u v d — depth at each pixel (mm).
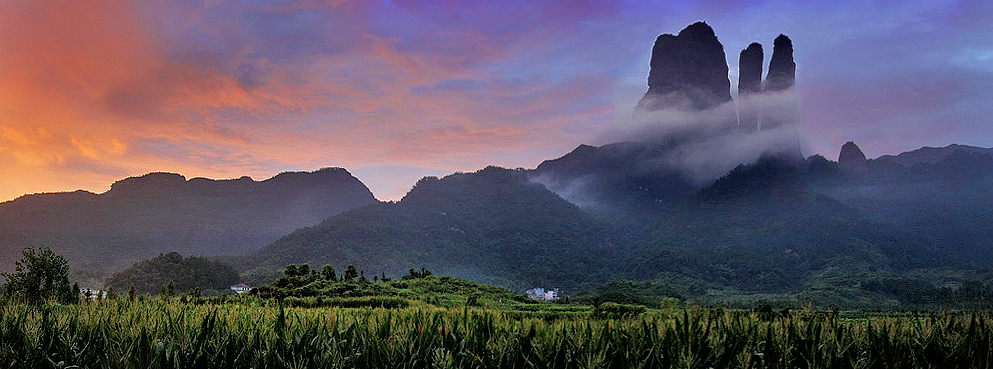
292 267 75438
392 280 80250
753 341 6785
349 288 62406
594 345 6410
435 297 61688
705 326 7152
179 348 6035
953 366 6500
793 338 6762
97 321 7320
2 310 7754
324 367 5812
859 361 6219
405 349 6039
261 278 128125
